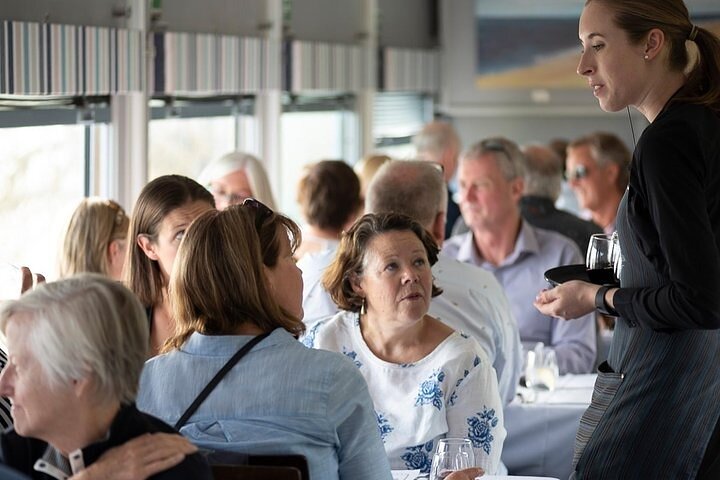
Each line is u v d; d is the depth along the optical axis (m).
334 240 5.31
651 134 2.68
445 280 4.02
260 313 2.67
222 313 2.66
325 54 7.49
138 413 2.23
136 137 5.43
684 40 2.74
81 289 2.14
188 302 2.68
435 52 9.92
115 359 2.13
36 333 2.12
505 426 4.38
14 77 4.41
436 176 4.18
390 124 9.32
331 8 7.93
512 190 5.14
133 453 2.15
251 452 2.59
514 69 10.16
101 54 5.00
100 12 5.14
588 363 4.93
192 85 5.86
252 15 6.71
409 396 3.43
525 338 5.14
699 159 2.65
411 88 9.24
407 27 9.59
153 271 3.77
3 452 2.26
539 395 4.51
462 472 2.86
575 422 4.33
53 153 5.03
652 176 2.66
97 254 4.22
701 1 9.98
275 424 2.61
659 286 2.75
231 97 6.64
